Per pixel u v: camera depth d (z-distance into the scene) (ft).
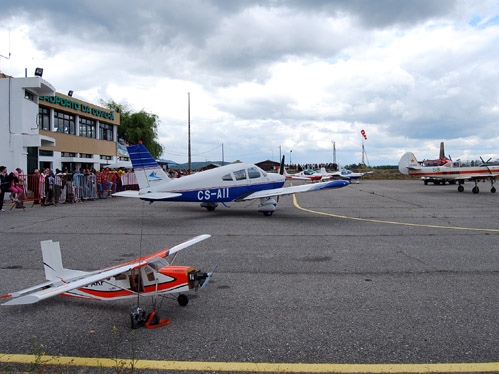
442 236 29.86
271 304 15.28
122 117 167.43
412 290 16.84
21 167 62.03
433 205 55.11
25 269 20.51
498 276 18.89
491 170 80.23
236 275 19.29
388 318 13.79
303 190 41.70
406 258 22.68
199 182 40.45
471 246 26.00
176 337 12.42
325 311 14.49
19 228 34.24
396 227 34.58
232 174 42.83
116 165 117.70
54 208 51.75
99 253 24.18
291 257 23.03
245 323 13.47
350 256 23.26
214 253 24.11
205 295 16.38
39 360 10.87
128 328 13.19
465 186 108.68
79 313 14.57
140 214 44.88
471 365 10.56
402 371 10.27
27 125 63.98
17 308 15.05
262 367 10.52
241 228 34.24
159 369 10.45
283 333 12.64
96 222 38.09
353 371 10.28
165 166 184.14
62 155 106.11
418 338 12.19
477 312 14.28
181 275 14.06
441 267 20.59
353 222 37.91
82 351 11.55
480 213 44.96
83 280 11.95
